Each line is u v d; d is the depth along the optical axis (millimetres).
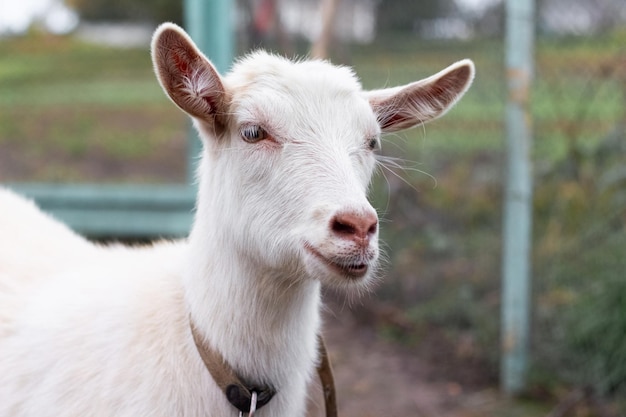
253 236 2588
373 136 2672
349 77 2707
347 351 5574
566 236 5266
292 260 2533
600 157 5383
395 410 4785
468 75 2916
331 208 2383
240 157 2594
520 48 4590
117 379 2666
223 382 2686
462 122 6152
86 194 6820
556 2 5648
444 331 5641
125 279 2930
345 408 4812
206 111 2623
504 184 5020
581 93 5730
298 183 2484
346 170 2477
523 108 4645
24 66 14359
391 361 5422
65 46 15703
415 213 6109
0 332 2959
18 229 3355
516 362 4867
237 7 6312
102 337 2754
